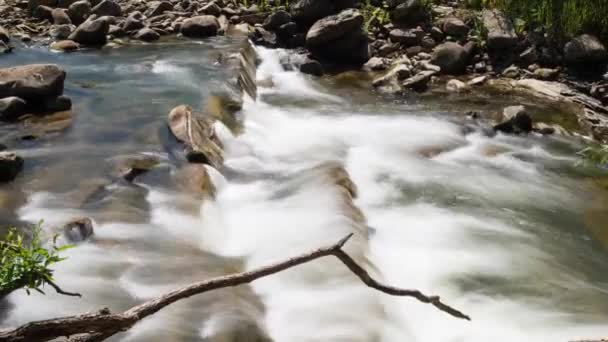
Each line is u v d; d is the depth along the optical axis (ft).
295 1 41.63
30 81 25.70
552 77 35.14
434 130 28.96
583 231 21.40
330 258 16.49
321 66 36.68
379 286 7.01
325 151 25.73
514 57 37.22
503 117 29.55
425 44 38.58
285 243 17.65
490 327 15.81
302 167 23.66
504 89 34.19
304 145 26.30
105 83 29.78
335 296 15.08
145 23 40.09
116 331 5.59
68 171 20.47
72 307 13.42
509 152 27.45
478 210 22.25
